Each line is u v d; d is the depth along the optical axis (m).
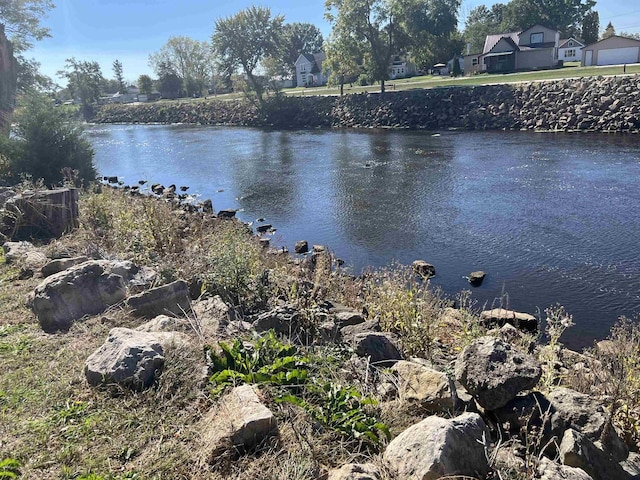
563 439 3.26
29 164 14.23
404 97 38.56
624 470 3.31
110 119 66.12
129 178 23.27
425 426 2.96
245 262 6.55
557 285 9.38
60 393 3.71
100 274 5.47
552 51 55.62
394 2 40.81
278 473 2.84
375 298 7.08
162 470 2.94
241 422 3.12
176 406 3.54
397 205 15.48
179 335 4.43
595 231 11.95
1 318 5.12
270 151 29.22
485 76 49.62
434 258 11.09
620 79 28.44
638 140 23.44
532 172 18.38
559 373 5.02
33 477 2.88
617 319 8.05
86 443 3.18
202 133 43.16
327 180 19.86
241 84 51.34
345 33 42.78
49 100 15.46
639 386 4.29
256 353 4.07
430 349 5.46
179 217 12.88
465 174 18.91
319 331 5.07
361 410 3.48
